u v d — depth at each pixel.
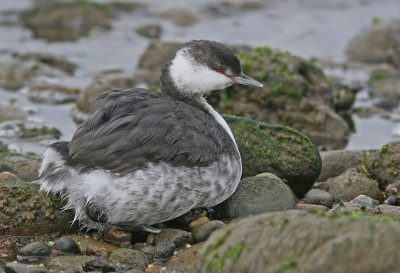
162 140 9.39
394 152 11.61
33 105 17.52
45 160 9.59
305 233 7.00
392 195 10.95
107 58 22.08
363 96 18.78
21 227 9.84
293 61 16.61
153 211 9.43
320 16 26.84
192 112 10.07
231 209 10.33
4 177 11.38
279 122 16.23
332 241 6.82
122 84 19.06
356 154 12.91
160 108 9.81
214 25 25.94
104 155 9.13
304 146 11.81
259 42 23.61
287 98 16.19
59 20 25.45
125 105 9.78
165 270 8.77
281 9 27.94
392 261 6.62
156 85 19.19
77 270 8.77
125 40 24.14
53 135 15.41
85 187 9.16
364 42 22.19
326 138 15.84
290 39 24.08
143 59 21.02
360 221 7.07
